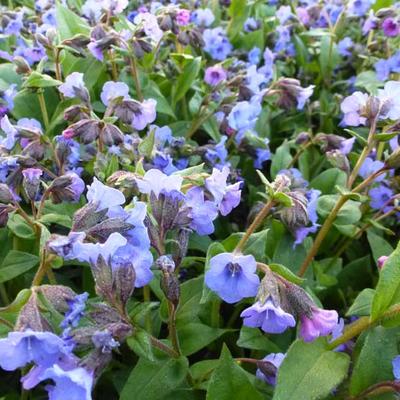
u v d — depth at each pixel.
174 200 0.15
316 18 0.38
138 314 0.14
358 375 0.15
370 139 0.20
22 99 0.28
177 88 0.29
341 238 0.26
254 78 0.28
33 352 0.12
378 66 0.32
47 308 0.13
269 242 0.22
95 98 0.29
